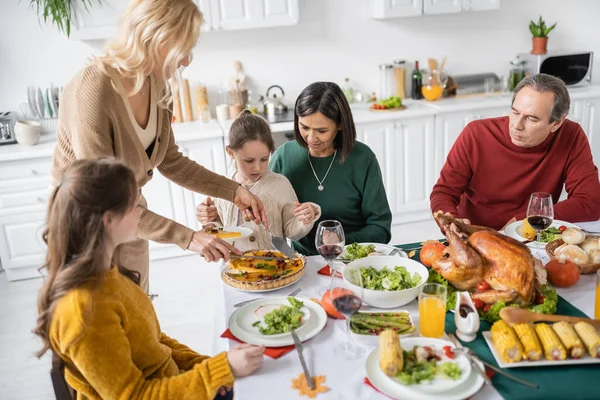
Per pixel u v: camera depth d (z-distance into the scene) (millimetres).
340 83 4281
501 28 4441
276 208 2016
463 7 4020
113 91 1583
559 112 1957
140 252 1907
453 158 2291
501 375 1159
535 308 1350
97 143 1552
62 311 1044
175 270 3619
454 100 4145
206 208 1954
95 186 1049
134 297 1210
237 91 4000
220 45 4012
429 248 1637
